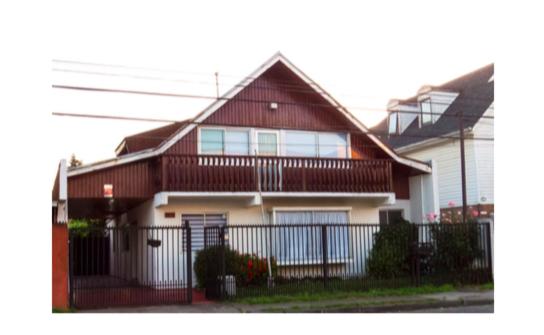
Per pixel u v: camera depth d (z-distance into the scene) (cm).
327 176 2206
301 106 2328
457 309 1561
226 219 2134
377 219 2323
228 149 2200
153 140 2528
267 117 2270
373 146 2406
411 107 3206
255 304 1588
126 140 2509
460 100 2938
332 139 2359
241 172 2091
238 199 2144
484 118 2677
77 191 1994
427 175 2508
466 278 1930
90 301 1578
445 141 2808
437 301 1627
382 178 2286
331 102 2294
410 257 1944
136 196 2059
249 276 1803
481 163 2661
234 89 2189
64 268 1489
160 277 2012
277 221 2164
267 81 2291
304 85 2302
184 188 2012
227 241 1823
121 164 2039
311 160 2191
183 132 2117
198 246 2084
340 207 2236
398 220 2484
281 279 1878
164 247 2039
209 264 1738
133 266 2344
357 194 2216
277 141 2272
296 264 2112
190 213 2095
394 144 3200
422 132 3002
